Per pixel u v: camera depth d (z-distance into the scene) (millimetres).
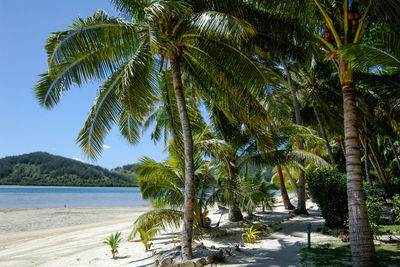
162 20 6789
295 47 7543
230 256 7383
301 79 17609
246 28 5418
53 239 14211
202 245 8164
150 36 5695
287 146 15523
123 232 15312
